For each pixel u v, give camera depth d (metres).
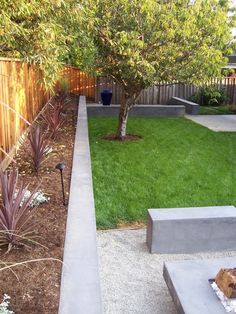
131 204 4.58
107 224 4.11
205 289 2.40
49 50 5.04
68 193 3.97
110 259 3.45
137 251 3.61
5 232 2.65
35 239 2.89
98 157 6.70
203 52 7.03
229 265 2.69
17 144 6.03
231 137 8.82
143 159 6.62
